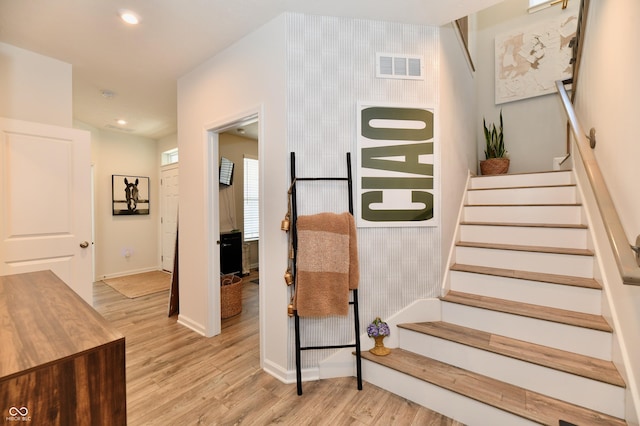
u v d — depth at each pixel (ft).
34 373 2.10
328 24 6.68
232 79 7.83
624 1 4.54
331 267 6.24
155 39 7.58
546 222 7.94
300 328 6.62
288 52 6.48
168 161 18.13
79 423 2.29
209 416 5.52
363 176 6.81
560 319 5.58
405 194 6.99
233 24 6.95
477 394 5.17
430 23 7.04
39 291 3.74
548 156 11.95
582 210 7.32
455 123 8.59
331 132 6.69
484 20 13.30
